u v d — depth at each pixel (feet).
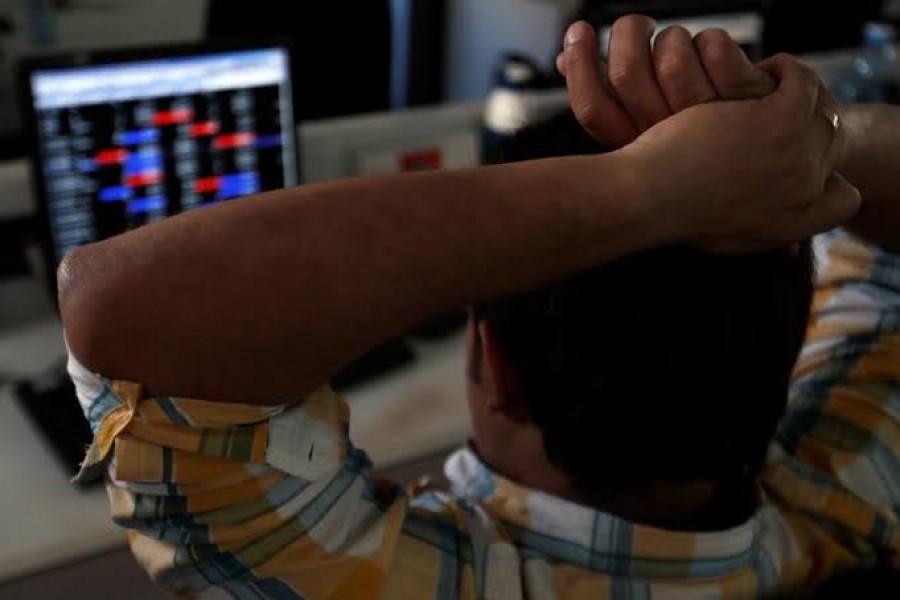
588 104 1.69
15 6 6.94
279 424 1.61
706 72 1.61
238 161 4.60
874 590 2.09
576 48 1.72
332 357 1.50
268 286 1.44
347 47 8.61
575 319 1.79
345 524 1.78
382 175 1.53
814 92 1.61
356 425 4.07
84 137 4.15
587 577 2.03
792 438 2.45
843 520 2.32
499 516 2.11
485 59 11.39
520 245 1.49
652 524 2.03
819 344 2.57
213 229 1.47
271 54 4.54
